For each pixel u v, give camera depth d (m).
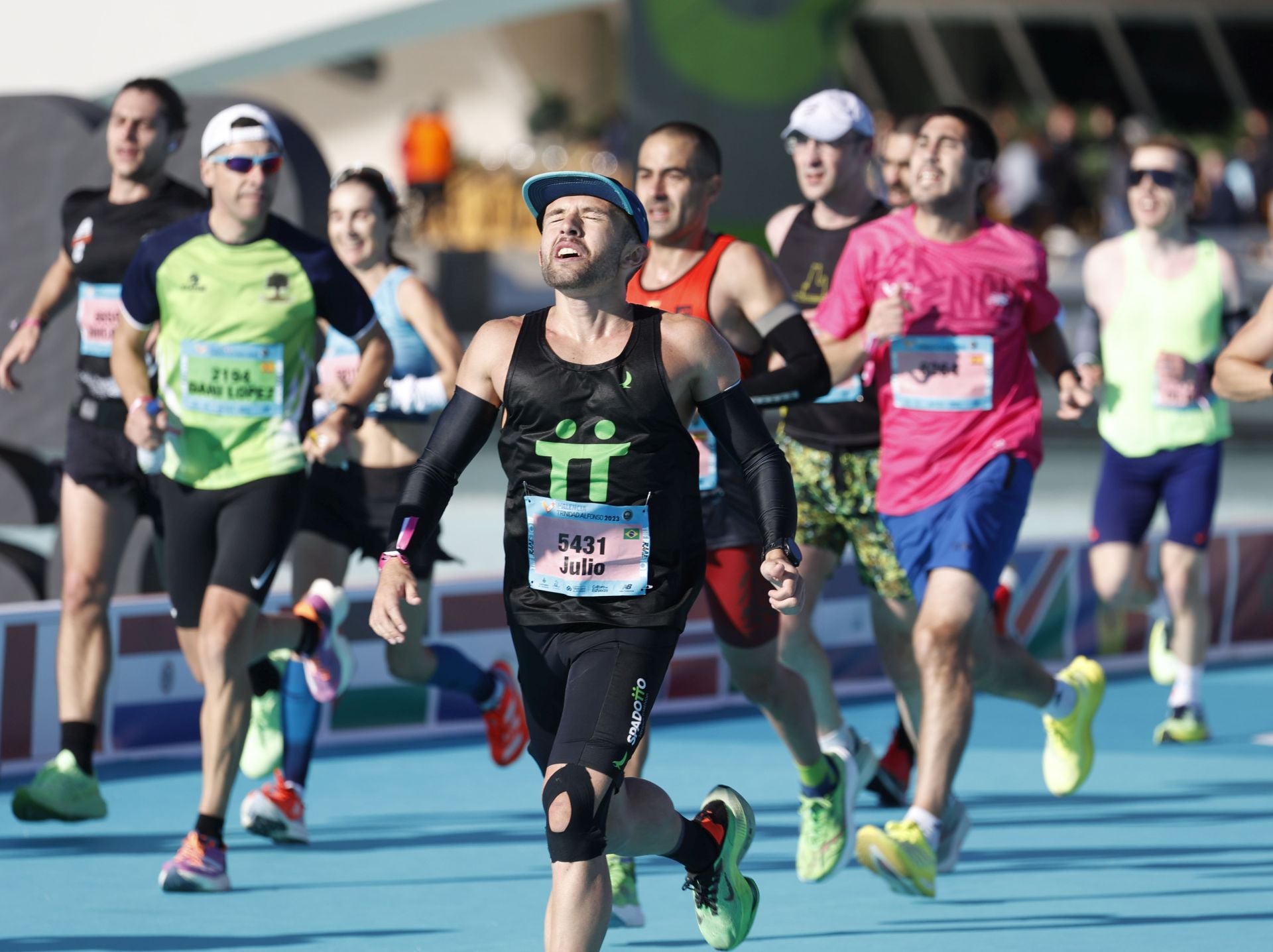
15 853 21.75
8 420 32.00
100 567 23.27
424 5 61.03
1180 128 107.56
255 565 20.25
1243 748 29.14
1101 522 29.38
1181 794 25.72
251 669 23.53
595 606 14.92
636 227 14.80
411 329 24.41
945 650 19.67
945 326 20.50
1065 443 67.56
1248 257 67.62
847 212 23.94
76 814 22.89
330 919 19.00
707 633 32.75
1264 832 23.31
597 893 14.24
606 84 107.69
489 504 52.50
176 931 18.50
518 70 106.19
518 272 73.81
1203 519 28.78
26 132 32.00
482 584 30.47
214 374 20.45
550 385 14.77
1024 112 101.56
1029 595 35.31
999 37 109.12
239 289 20.44
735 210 48.91
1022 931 18.67
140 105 23.62
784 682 20.11
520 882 20.66
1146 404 28.73
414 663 25.34
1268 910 19.48
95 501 23.31
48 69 64.50
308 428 21.14
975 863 21.69
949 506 20.30
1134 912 19.41
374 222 24.20
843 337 21.06
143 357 21.25
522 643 15.23
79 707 23.12
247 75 64.25
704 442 19.53
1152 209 28.41
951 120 20.62
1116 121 109.19
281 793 22.31
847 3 49.22
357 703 29.42
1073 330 62.31
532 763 27.92
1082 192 85.44
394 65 107.44
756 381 19.48
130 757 27.69
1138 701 33.22
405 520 14.97
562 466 14.81
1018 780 26.67
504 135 106.50
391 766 27.44
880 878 21.03
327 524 24.25
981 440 20.39
